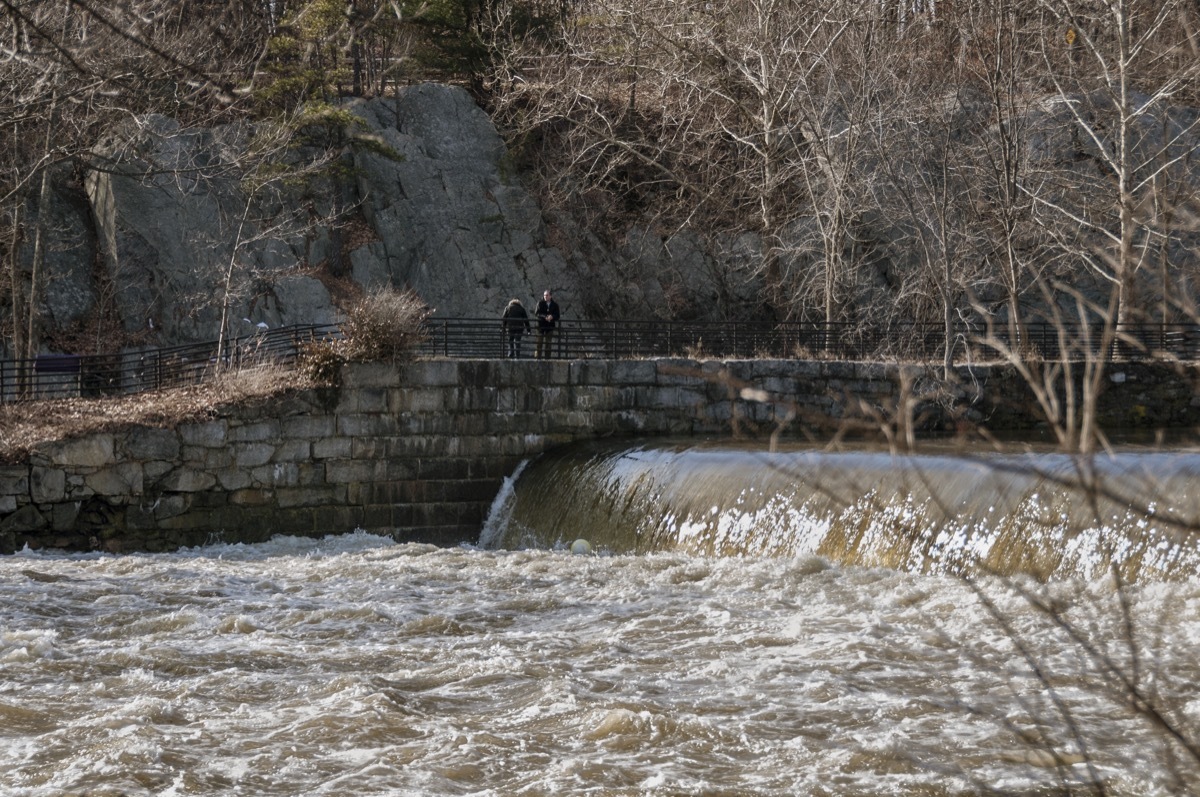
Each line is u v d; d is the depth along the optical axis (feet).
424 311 105.19
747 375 91.45
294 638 46.68
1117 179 116.57
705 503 66.28
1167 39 114.73
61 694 38.14
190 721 35.09
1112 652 35.63
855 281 131.34
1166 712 20.13
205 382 87.61
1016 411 95.81
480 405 85.15
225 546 78.64
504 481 85.56
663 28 138.72
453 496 84.33
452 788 29.43
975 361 102.01
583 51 157.38
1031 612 42.86
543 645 44.42
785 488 62.23
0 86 69.56
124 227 143.23
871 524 56.49
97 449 75.97
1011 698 34.06
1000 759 29.45
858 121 117.39
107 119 94.53
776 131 133.69
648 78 159.94
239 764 31.07
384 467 82.94
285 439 80.79
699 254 162.20
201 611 51.88
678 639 44.96
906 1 129.49
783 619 47.29
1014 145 109.81
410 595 55.57
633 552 69.62
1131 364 96.99
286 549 77.87
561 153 164.55
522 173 167.02
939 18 125.59
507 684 38.96
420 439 83.76
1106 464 51.08
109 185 144.05
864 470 59.57
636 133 168.86
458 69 170.81
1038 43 124.26
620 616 49.47
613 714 34.14
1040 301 126.41
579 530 74.74
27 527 74.43
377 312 83.92
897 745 31.01
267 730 34.06
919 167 111.65
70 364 118.83
